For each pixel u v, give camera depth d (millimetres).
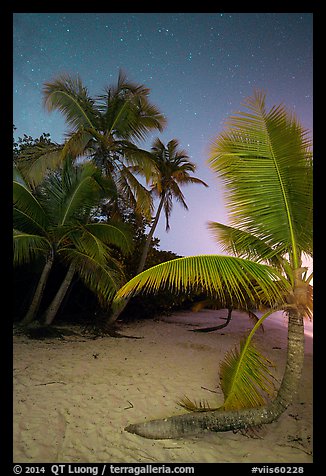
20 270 9641
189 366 6293
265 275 3557
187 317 13352
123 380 5273
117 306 8930
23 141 11188
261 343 8695
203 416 3756
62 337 7906
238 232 4406
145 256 10625
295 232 3918
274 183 3893
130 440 3488
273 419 3725
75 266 8758
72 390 4672
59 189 8617
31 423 3621
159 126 10672
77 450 3227
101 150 9797
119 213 10438
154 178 10859
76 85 9672
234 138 3984
